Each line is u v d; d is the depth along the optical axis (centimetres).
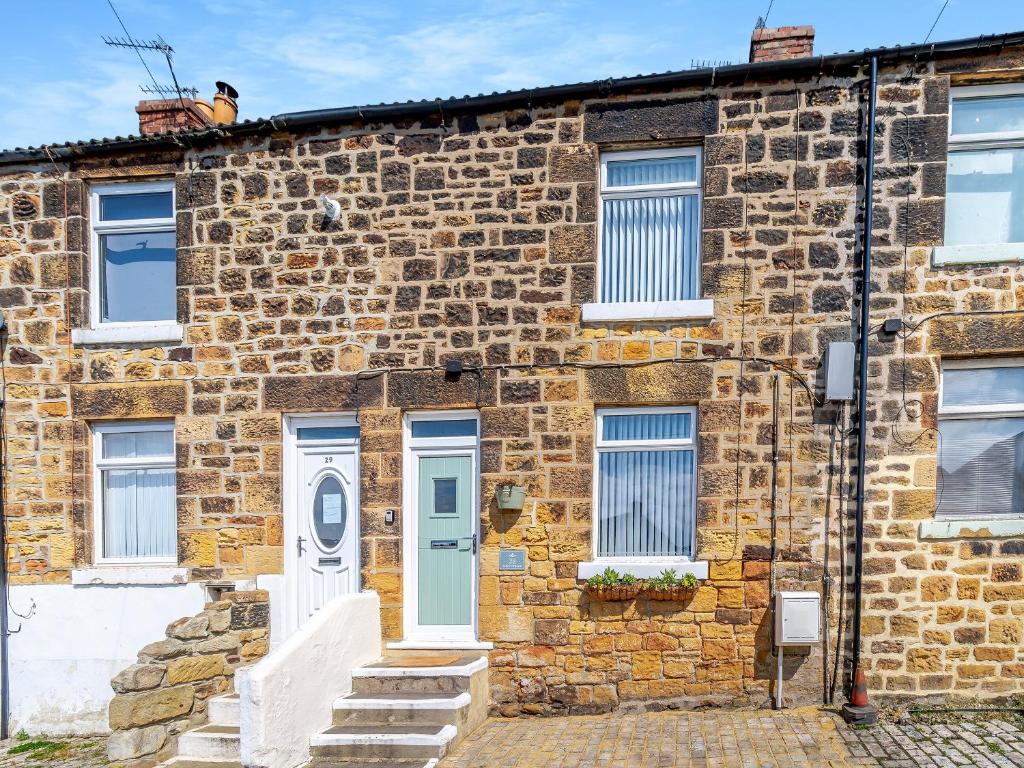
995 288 655
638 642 684
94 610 754
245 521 743
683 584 671
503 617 704
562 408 705
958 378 679
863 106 673
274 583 735
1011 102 679
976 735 592
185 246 760
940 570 654
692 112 694
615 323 701
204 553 746
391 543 723
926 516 659
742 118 688
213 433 750
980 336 656
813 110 680
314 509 761
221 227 755
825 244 678
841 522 669
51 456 770
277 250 747
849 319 674
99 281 796
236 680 541
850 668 661
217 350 752
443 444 738
